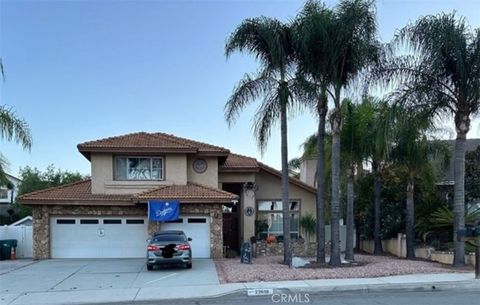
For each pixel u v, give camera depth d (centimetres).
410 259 2291
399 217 2786
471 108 1888
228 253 2711
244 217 2992
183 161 2759
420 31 1834
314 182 3509
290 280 1587
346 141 2350
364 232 3006
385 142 1938
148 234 2561
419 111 1942
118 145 2677
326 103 2031
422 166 2342
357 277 1630
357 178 2791
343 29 1864
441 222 2269
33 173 5209
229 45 2061
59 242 2602
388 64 1927
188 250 1986
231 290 1427
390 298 1298
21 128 2122
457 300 1248
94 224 2625
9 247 2577
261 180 3162
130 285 1595
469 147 3384
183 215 2594
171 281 1661
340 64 1947
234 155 3288
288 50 2047
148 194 2539
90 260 2467
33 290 1530
